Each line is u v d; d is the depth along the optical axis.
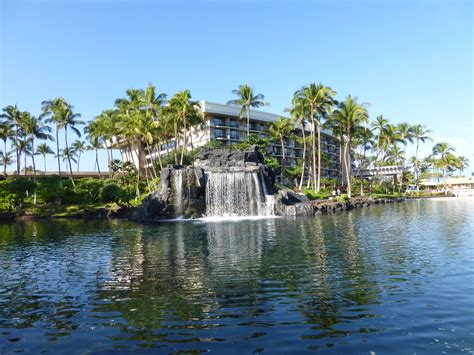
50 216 58.66
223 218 47.12
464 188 126.38
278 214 49.78
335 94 68.44
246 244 23.48
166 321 10.25
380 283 13.34
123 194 63.16
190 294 12.77
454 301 11.06
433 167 143.88
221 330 9.46
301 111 71.31
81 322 10.46
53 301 12.59
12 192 62.31
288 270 15.85
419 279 13.64
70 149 110.44
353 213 48.28
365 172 141.00
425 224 31.50
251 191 52.31
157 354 8.23
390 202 77.75
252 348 8.36
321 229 30.36
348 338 8.74
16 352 8.68
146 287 13.87
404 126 99.06
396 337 8.73
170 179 50.38
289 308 10.98
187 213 49.34
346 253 19.25
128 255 20.84
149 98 74.69
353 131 70.88
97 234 32.25
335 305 11.12
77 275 16.33
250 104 80.44
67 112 77.19
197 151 79.00
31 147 89.00
